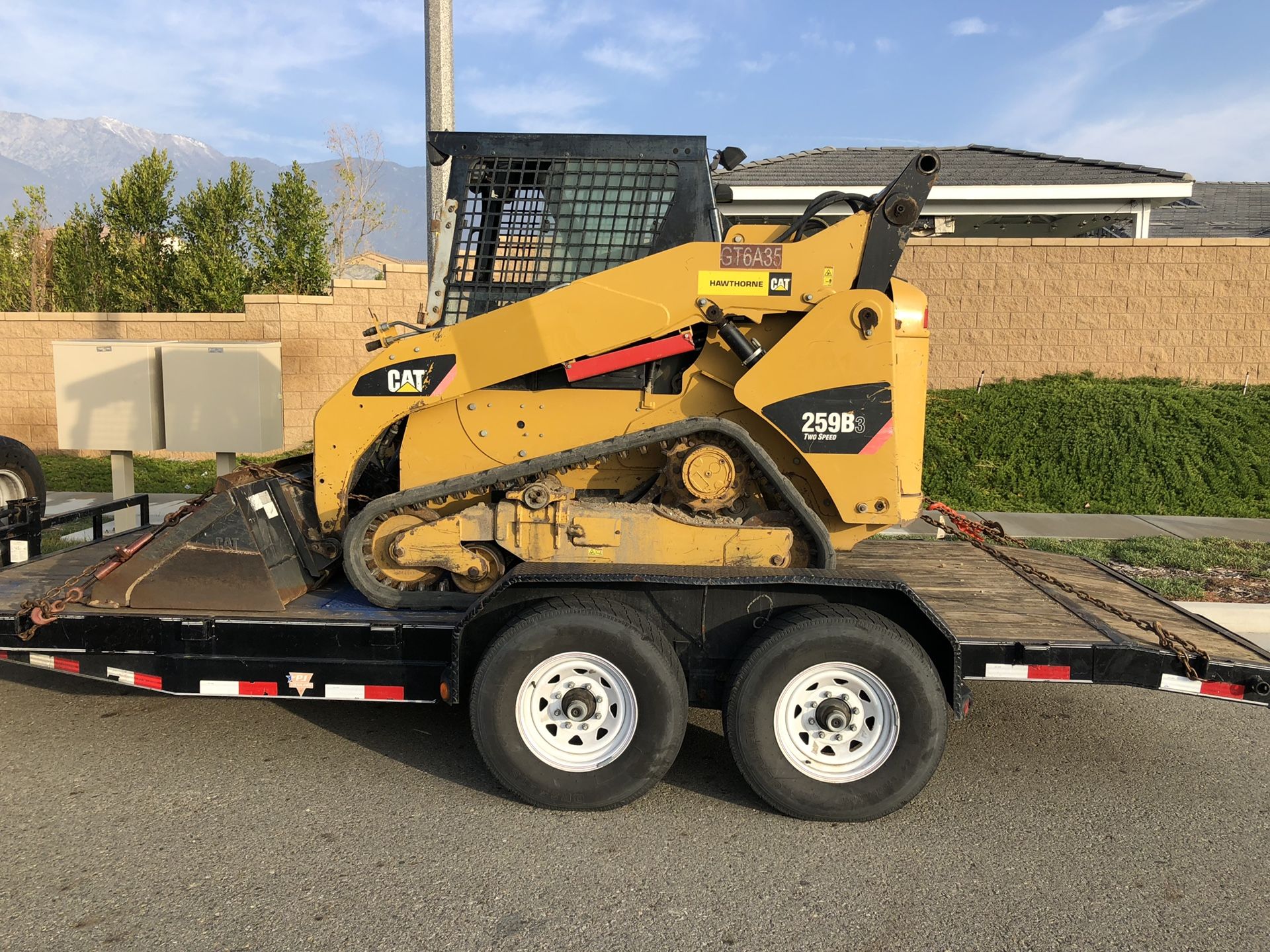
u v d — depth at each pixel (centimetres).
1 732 444
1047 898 315
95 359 743
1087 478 1062
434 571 432
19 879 315
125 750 425
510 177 444
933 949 286
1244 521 952
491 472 419
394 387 428
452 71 827
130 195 1697
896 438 429
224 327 1220
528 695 363
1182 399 1171
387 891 312
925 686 354
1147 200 1573
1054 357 1278
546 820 364
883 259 411
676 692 361
